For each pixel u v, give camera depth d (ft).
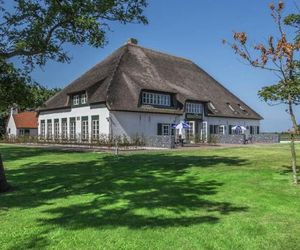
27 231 27.35
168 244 24.43
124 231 26.99
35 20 50.11
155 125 143.02
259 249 23.58
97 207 34.09
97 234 26.40
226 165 59.52
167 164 62.75
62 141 152.15
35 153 96.32
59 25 50.42
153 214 31.37
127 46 167.84
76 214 31.78
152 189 41.91
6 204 35.96
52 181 48.80
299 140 184.14
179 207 33.55
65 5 48.57
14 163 71.31
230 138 155.43
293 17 41.68
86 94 143.43
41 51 50.01
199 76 189.57
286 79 41.73
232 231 26.78
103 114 134.82
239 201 35.37
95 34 52.70
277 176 47.34
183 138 139.54
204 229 27.27
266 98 43.19
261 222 28.81
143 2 56.18
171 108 149.79
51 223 29.27
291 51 41.09
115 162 67.82
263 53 42.22
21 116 241.14
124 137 125.49
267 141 168.55
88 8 50.37
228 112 176.14
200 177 48.75
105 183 46.32
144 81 148.25
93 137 134.41
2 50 48.52
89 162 69.51
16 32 49.39
